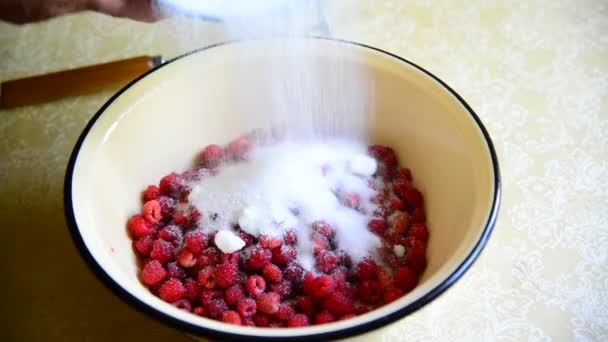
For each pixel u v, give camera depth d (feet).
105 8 1.80
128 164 1.79
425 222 1.77
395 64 1.81
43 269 1.82
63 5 1.77
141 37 2.48
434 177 1.78
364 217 1.77
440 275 1.31
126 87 1.79
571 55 2.34
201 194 1.80
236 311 1.58
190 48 2.39
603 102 2.17
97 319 1.70
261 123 2.03
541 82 2.25
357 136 2.00
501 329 1.61
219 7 1.92
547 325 1.61
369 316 1.24
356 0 2.61
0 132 2.20
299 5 2.21
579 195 1.90
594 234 1.80
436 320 1.63
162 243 1.67
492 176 1.47
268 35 1.96
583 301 1.65
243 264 1.66
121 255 1.60
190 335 1.28
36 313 1.73
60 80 2.31
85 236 1.42
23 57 2.46
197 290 1.62
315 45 1.88
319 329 1.22
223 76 1.90
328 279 1.57
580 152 2.02
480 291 1.68
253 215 1.70
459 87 2.24
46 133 2.19
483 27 2.48
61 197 1.99
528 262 1.74
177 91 1.86
